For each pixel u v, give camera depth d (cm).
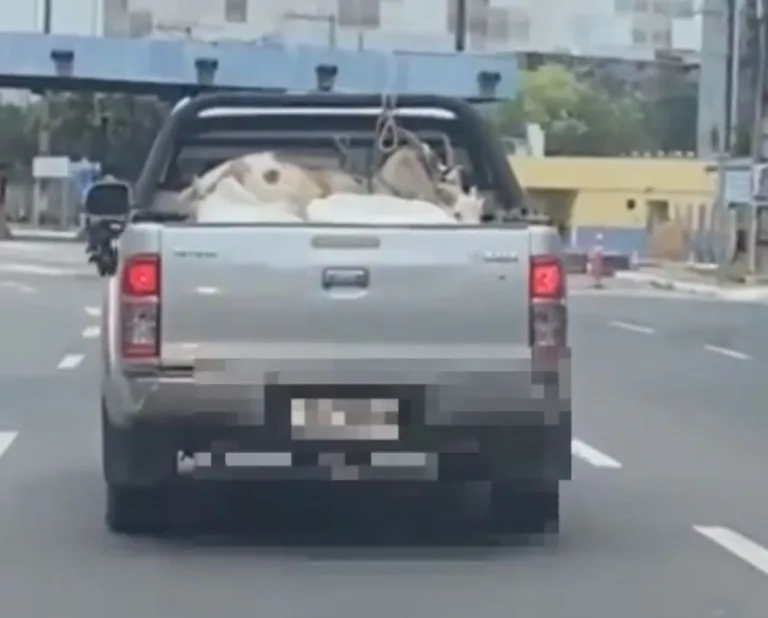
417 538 1045
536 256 923
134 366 916
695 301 4138
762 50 5838
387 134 1165
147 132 9581
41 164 8831
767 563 978
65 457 1366
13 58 5262
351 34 11106
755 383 2059
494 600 877
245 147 1186
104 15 10588
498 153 1166
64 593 888
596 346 2612
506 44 11612
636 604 871
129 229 929
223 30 10919
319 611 849
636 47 11756
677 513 1145
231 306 916
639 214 8131
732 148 6512
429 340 920
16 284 4128
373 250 919
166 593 889
